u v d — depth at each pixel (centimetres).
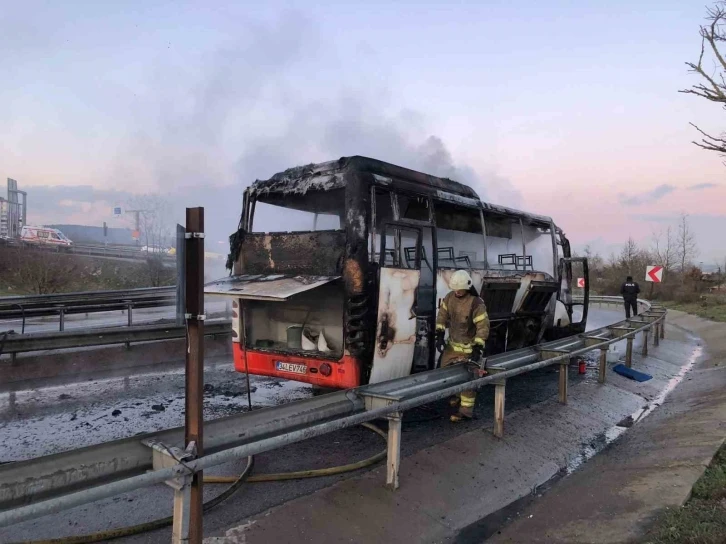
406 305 655
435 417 693
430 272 727
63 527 384
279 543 355
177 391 789
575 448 632
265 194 695
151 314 1791
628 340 1080
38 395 743
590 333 973
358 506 413
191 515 280
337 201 641
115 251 3181
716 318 1983
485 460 537
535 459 571
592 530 407
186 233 280
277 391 808
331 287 668
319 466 516
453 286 650
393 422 438
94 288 2333
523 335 1014
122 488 239
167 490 455
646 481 491
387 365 626
